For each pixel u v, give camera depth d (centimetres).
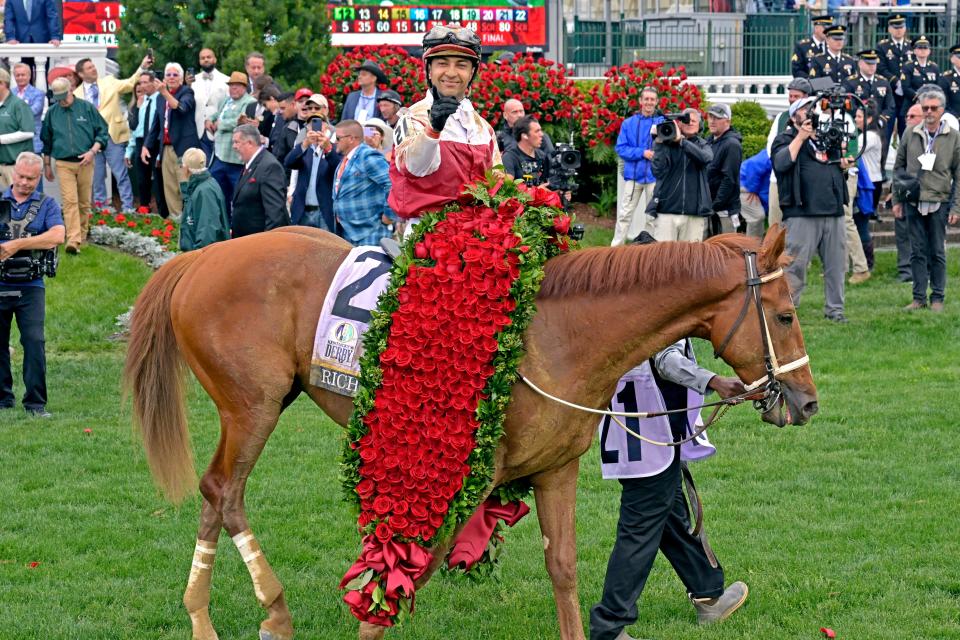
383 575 414
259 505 617
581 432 422
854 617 476
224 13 1384
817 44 1470
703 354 946
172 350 489
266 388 455
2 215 768
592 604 499
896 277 1224
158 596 502
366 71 1126
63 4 1563
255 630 476
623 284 413
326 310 448
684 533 472
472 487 409
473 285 414
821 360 920
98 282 1092
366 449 420
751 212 1198
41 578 519
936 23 1902
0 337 795
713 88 1741
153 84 1266
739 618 481
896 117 1507
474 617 489
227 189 1146
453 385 411
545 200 439
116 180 1348
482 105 1343
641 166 1202
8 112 1118
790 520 588
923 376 869
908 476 651
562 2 1781
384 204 859
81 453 705
